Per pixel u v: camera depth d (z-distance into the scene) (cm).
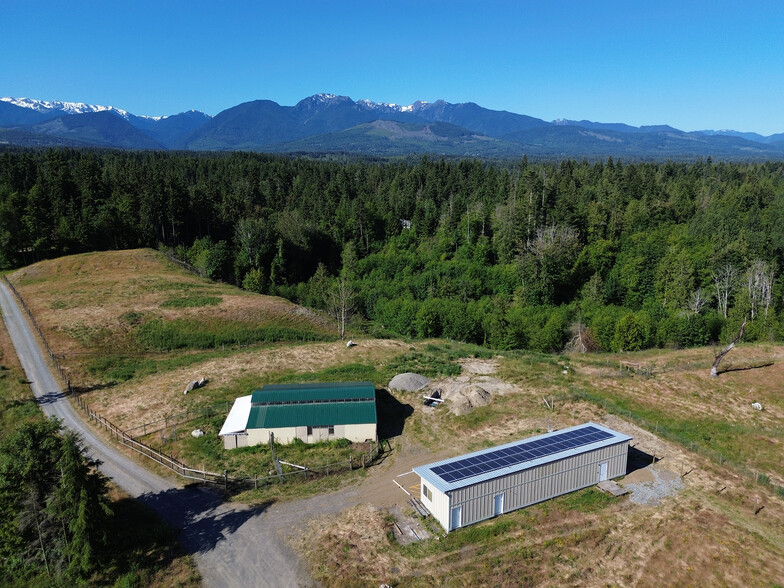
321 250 12562
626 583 2503
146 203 10875
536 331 7262
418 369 5450
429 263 11275
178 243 11594
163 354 6047
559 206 11231
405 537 2842
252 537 2883
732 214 11600
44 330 6297
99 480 2739
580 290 9750
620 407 4509
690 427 4159
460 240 12069
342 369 5388
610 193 13088
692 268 9125
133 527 2958
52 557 2614
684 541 2786
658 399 4666
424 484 3072
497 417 4328
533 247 9869
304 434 3953
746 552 2706
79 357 5675
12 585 2500
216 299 7625
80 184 11675
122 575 2572
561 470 3195
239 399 4456
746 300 7981
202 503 3228
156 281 8319
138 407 4594
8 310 7038
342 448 3906
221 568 2641
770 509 3112
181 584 2528
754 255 9525
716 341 7244
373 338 7131
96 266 9081
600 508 3086
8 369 5322
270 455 3803
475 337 7750
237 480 3469
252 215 12800
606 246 10494
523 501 3083
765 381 4903
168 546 2811
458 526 2895
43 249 9806
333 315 8169
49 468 2697
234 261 10375
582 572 2567
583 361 5747
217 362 5638
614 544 2767
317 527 2953
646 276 9694
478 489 2923
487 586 2467
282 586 2512
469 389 4694
